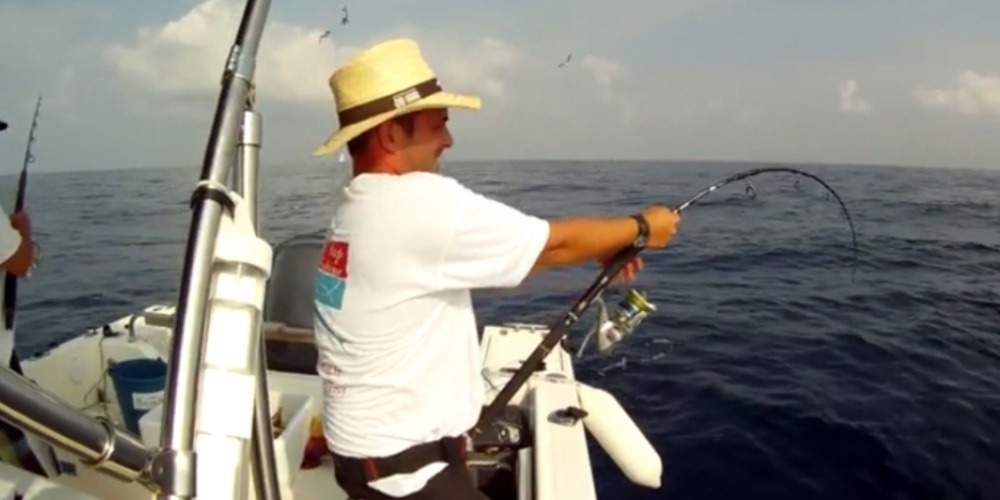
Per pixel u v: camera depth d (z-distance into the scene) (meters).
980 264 10.33
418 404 1.65
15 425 0.83
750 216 16.25
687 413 4.46
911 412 4.46
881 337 6.16
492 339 3.25
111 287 8.36
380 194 1.58
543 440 2.19
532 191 24.12
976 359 5.56
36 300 7.65
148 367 2.55
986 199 22.47
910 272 9.65
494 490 2.20
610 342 2.33
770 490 3.62
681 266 10.05
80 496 1.29
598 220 1.81
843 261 10.48
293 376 2.73
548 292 7.61
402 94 1.62
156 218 16.23
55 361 2.85
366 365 1.64
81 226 14.64
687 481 3.70
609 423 2.40
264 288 1.12
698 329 6.44
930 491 3.62
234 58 1.26
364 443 1.66
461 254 1.58
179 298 1.01
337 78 1.67
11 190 2.05
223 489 1.00
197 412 0.97
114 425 0.94
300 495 2.26
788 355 5.64
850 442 4.05
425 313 1.62
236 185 1.37
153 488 0.94
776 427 4.24
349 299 1.64
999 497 3.59
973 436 4.15
